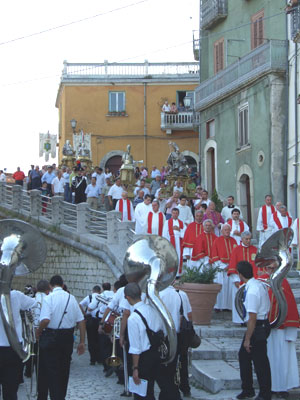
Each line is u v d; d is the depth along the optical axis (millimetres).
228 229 14062
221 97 27375
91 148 41281
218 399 9195
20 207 24422
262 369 8750
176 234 15930
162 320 7492
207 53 30438
